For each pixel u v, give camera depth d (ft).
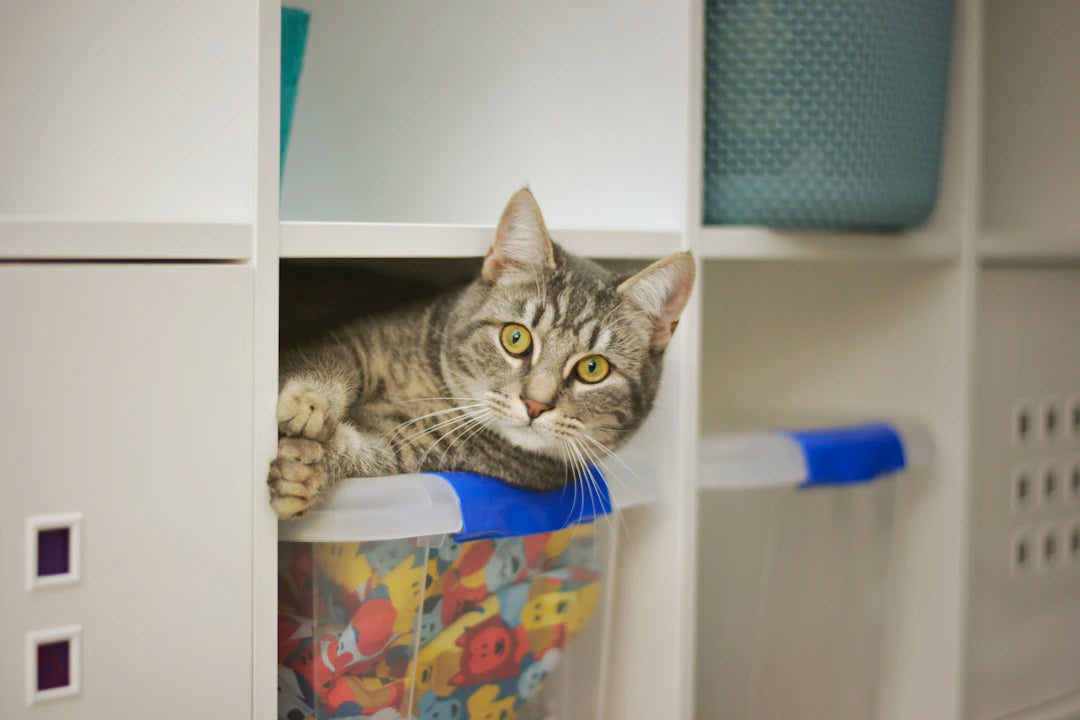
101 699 2.33
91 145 2.88
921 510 4.21
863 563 3.98
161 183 2.76
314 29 4.04
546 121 3.76
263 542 2.51
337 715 2.80
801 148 3.40
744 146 3.43
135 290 2.29
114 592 2.32
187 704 2.44
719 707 3.93
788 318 4.61
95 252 2.26
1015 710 4.64
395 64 4.12
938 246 3.91
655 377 3.35
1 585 2.19
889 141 3.57
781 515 3.74
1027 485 4.60
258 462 2.49
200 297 2.38
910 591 4.26
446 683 3.00
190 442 2.39
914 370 4.21
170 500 2.38
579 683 3.34
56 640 2.27
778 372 4.66
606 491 3.18
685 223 3.29
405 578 2.82
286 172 4.06
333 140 4.12
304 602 2.79
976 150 3.99
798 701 3.91
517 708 3.20
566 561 3.22
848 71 3.40
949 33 3.81
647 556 3.44
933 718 4.16
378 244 2.70
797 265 4.56
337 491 2.64
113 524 2.31
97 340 2.26
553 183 3.75
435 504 2.74
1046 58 4.99
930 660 4.17
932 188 3.81
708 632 3.97
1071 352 4.71
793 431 3.76
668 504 3.36
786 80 3.36
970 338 4.05
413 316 3.47
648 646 3.46
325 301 3.73
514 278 3.18
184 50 2.69
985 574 4.47
